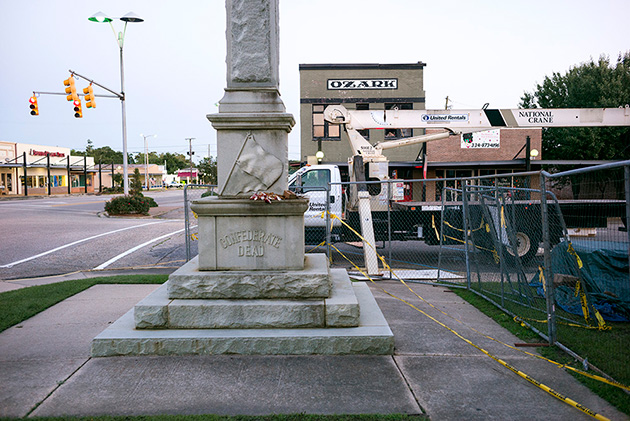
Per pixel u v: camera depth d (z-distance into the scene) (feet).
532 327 17.92
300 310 15.98
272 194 16.97
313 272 16.81
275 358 14.88
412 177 77.51
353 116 44.45
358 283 23.03
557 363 14.56
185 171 325.21
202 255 17.12
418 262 38.34
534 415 11.35
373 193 40.11
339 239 38.58
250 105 17.58
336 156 80.79
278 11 18.66
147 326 15.89
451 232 38.45
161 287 18.67
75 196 158.20
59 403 11.86
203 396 12.25
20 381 13.20
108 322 19.01
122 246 42.57
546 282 16.39
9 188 165.68
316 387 12.82
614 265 20.54
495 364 14.61
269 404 11.81
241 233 17.11
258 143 17.65
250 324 15.96
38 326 18.44
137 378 13.38
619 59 92.63
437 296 25.18
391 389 12.75
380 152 43.16
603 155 87.56
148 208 78.38
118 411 11.44
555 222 32.63
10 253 39.06
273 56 17.76
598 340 16.66
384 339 15.24
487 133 78.79
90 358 14.92
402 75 81.25
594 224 19.38
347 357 15.03
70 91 70.44
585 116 46.06
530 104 99.55
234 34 17.72
